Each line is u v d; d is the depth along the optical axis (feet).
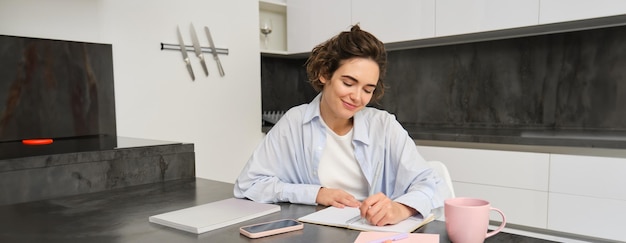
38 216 3.17
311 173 4.03
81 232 2.74
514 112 8.23
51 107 6.75
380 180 3.91
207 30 8.29
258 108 9.29
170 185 4.48
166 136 7.84
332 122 3.92
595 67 7.30
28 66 6.51
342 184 4.02
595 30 7.25
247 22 8.96
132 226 2.86
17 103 6.44
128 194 3.99
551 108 7.80
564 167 6.07
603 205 5.78
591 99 7.38
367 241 2.42
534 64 7.94
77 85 6.97
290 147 4.00
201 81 8.27
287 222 2.78
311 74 3.78
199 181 4.75
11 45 6.33
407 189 3.54
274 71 10.62
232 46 8.72
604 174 5.74
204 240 2.53
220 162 8.62
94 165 4.40
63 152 4.36
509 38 8.17
